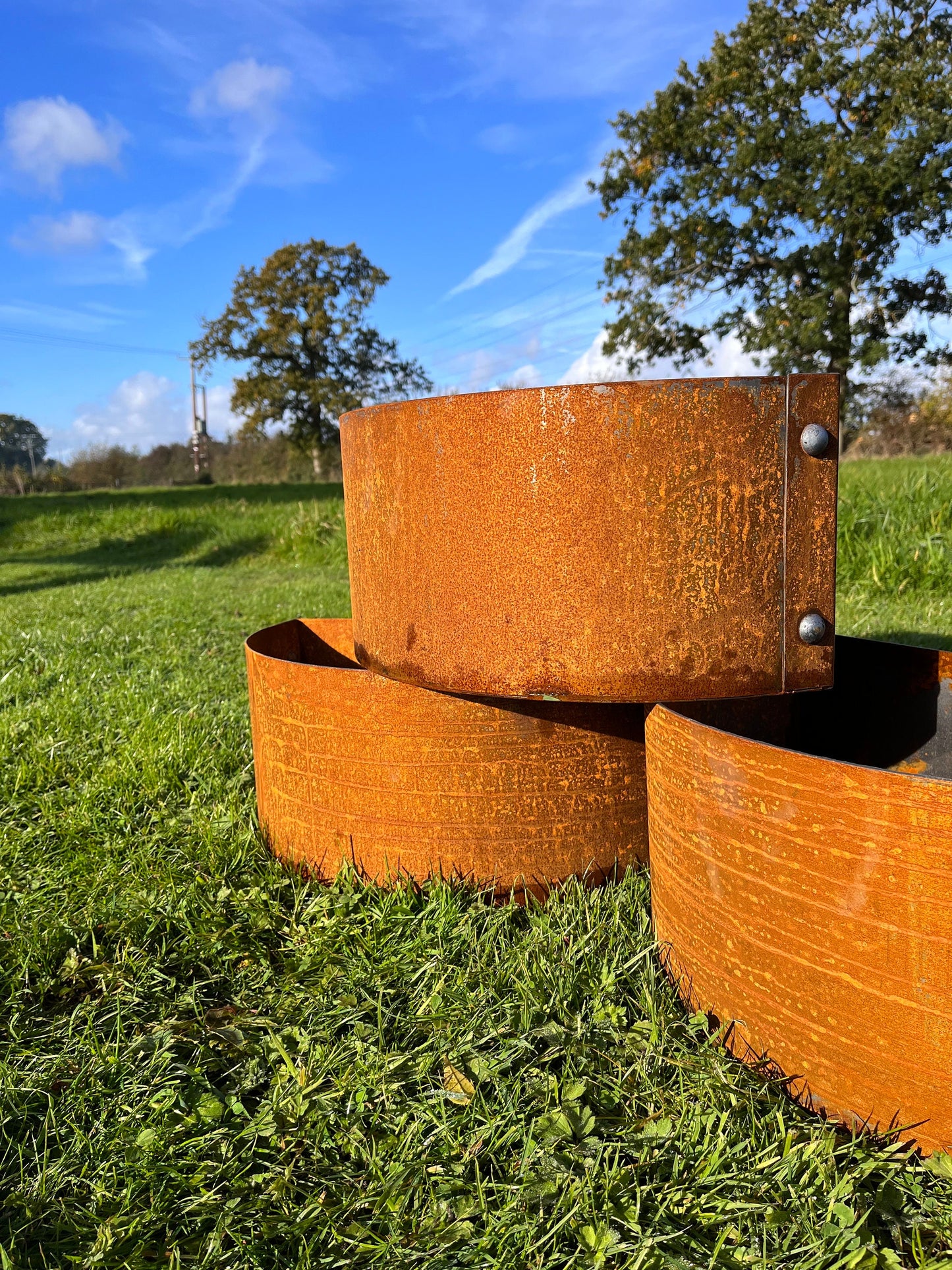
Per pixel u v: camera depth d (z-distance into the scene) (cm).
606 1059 139
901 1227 108
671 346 2944
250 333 4862
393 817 184
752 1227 110
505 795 177
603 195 2891
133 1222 114
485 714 174
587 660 148
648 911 176
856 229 2466
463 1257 108
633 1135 124
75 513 1647
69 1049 149
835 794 111
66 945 181
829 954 116
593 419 140
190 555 1230
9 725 323
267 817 217
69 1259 109
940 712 184
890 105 2427
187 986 170
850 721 204
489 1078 136
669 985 153
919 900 105
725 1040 137
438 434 155
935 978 105
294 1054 147
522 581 150
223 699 369
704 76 2742
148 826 238
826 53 2523
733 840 128
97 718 340
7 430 10106
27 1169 125
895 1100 113
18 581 1060
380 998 155
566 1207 113
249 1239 112
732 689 146
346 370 4991
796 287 2697
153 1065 145
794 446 141
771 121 2577
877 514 643
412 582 166
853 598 558
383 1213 116
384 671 178
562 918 171
